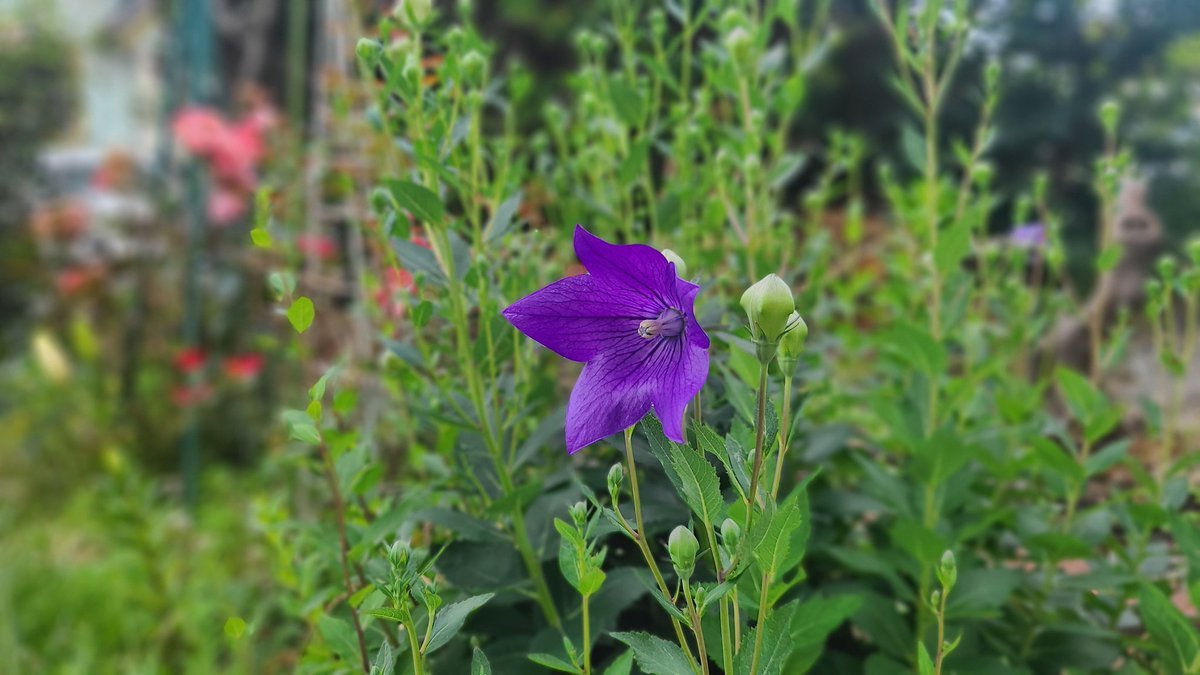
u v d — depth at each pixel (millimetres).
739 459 288
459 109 521
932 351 489
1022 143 2471
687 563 266
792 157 561
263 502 571
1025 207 673
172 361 1471
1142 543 505
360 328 708
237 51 2125
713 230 603
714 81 550
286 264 770
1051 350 869
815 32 621
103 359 1562
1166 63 2650
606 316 298
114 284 1607
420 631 394
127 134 3080
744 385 355
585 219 592
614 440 351
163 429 1478
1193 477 673
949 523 521
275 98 2119
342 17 742
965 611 460
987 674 449
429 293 509
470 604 301
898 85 522
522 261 486
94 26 3395
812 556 516
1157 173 2539
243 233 1473
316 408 360
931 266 536
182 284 1562
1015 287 672
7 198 2193
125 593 949
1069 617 517
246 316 1479
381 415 673
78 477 1427
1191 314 521
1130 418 797
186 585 955
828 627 399
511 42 1939
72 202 1866
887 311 833
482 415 422
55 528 1259
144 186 1644
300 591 488
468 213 438
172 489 1348
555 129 615
